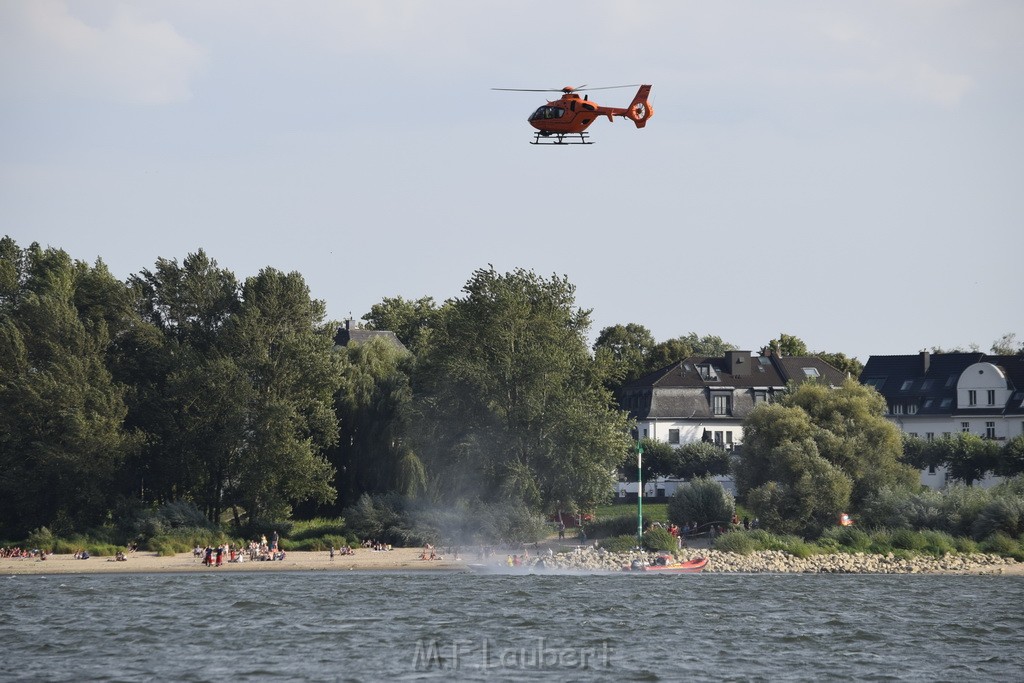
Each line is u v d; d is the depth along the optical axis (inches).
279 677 7854.3
